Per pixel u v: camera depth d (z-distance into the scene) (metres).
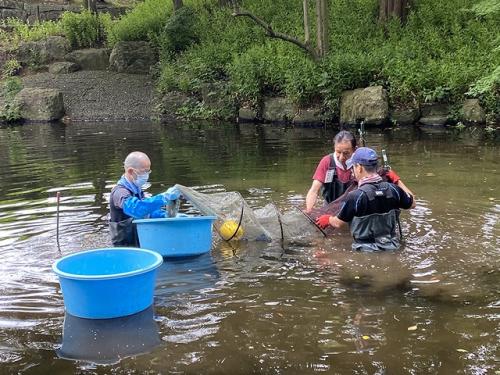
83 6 21.53
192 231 4.43
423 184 6.74
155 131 12.52
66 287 3.39
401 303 3.54
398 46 13.49
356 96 12.24
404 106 12.22
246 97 13.91
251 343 3.05
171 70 15.59
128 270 3.80
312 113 12.79
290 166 8.12
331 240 4.84
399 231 4.76
